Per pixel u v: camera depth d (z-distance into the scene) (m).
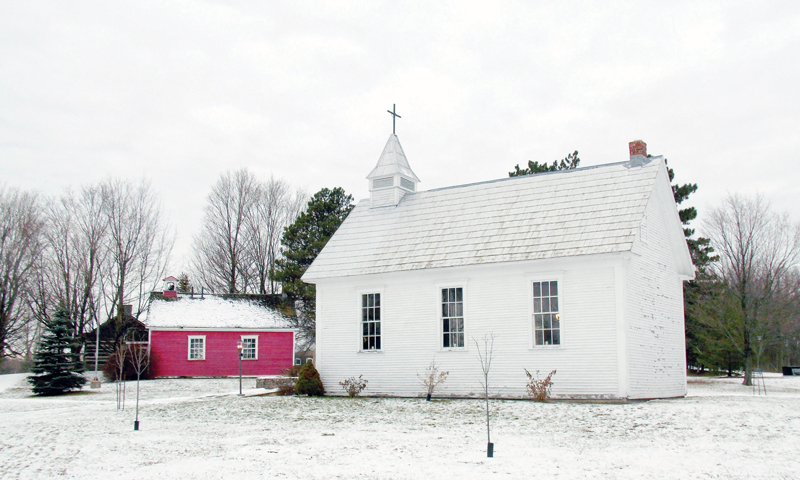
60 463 12.20
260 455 12.48
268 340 44.41
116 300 53.50
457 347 23.75
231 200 61.75
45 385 32.25
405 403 21.77
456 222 26.17
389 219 28.48
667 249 25.25
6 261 50.91
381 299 25.78
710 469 10.70
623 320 20.58
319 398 24.64
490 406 19.73
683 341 25.67
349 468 11.20
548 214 23.97
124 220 54.38
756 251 40.03
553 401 20.80
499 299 23.02
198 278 62.12
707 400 21.19
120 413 20.78
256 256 61.59
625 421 15.91
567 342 21.44
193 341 42.84
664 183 24.98
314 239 50.69
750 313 36.81
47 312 52.00
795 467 10.76
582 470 10.78
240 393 27.39
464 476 10.51
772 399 21.73
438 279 24.48
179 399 25.70
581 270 21.52
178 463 11.85
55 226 52.12
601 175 24.53
